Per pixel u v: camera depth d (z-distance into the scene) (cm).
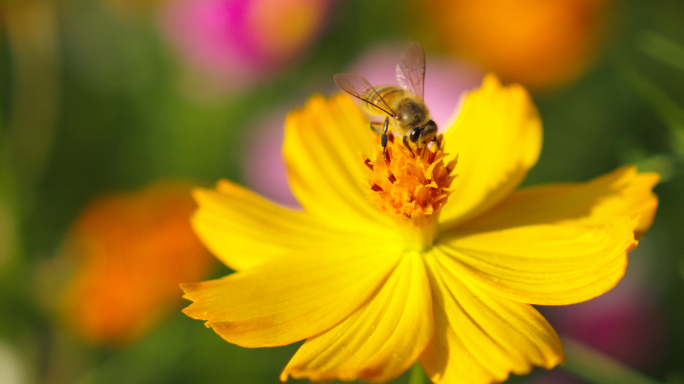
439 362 19
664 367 25
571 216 20
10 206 25
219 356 24
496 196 21
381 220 21
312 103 22
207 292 20
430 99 26
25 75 26
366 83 22
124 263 23
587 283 19
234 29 27
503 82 27
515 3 27
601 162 27
